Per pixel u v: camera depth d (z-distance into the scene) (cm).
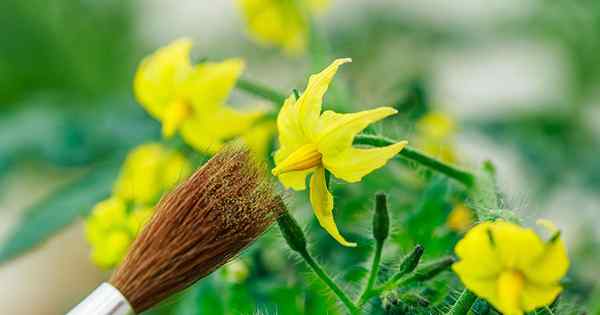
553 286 21
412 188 27
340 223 26
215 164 23
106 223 28
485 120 34
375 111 22
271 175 23
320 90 22
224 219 22
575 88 35
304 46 32
